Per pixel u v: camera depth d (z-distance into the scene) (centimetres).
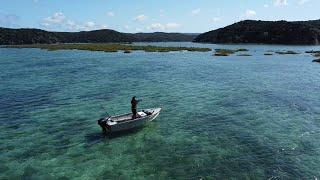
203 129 2716
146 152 2250
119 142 2445
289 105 3503
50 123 2927
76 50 13562
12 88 4575
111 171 1972
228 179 1853
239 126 2788
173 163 2070
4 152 2277
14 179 1894
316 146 2312
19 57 10056
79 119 3042
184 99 3831
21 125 2875
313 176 1870
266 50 13750
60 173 1958
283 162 2058
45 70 6606
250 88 4522
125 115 2752
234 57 9831
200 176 1894
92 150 2300
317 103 3581
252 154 2188
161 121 2947
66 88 4550
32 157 2194
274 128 2723
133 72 6216
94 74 5962
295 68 6962
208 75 5834
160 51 12212
